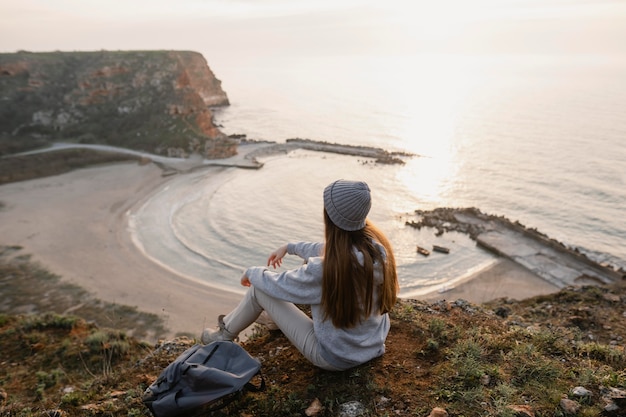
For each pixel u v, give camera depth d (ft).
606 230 195.11
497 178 276.21
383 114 578.25
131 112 353.51
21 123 348.18
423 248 153.89
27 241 159.84
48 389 25.43
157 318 105.50
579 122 519.60
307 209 206.08
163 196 220.64
